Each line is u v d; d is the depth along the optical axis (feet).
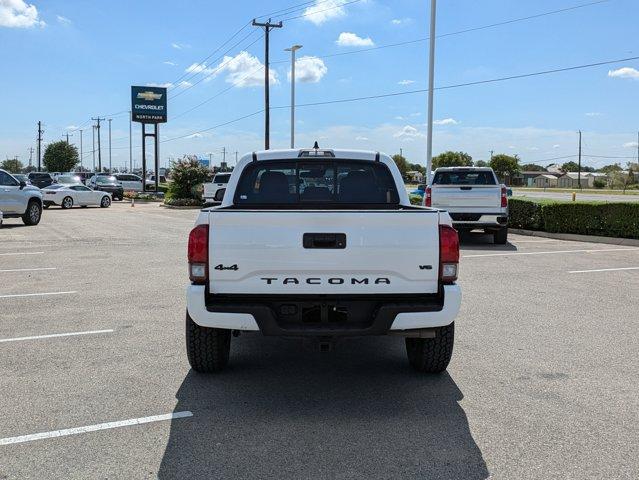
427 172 78.33
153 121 181.68
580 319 24.41
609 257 42.37
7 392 16.16
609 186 297.33
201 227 15.19
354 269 15.08
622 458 12.55
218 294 15.33
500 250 46.29
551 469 12.09
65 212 102.01
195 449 12.94
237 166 20.47
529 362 18.95
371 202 20.61
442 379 17.52
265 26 130.82
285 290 15.19
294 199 20.54
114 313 25.17
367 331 15.11
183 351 19.98
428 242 15.24
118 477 11.73
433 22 75.97
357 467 12.17
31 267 37.91
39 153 368.07
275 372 18.19
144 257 42.83
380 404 15.58
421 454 12.75
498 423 14.35
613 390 16.53
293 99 131.44
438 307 15.21
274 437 13.57
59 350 19.97
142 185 183.62
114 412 14.92
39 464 12.25
